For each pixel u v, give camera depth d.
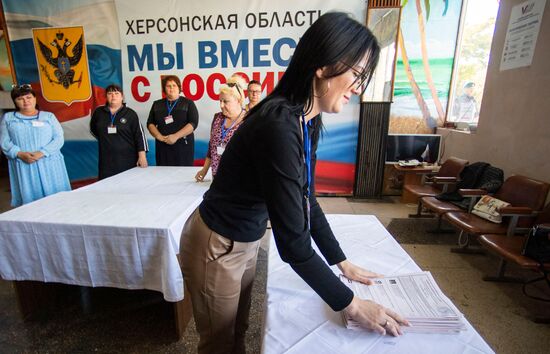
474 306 1.79
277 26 3.46
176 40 3.58
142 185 2.00
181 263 0.81
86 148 3.98
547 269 1.62
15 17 3.67
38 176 2.37
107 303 1.76
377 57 0.58
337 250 0.83
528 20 2.29
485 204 2.29
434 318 0.65
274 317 0.68
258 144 0.55
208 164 2.10
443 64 3.63
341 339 0.61
